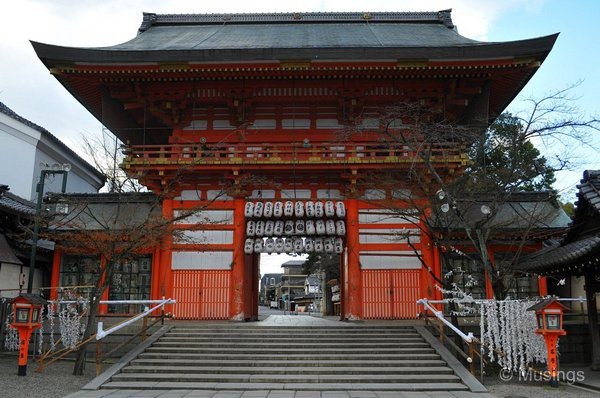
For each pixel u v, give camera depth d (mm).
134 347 20000
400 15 37594
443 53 23953
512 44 23562
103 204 29078
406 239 24062
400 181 24219
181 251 25297
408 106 24062
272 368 16859
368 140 26906
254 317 29266
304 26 36406
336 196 26094
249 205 25125
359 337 19766
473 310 21703
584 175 19703
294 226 25188
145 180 25688
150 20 36156
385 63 24312
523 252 27016
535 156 27000
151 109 26984
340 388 15219
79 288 26391
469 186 26391
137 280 26359
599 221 19234
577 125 18234
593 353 18984
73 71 24875
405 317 24484
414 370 16625
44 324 22828
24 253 27656
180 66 24484
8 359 20359
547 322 15898
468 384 15352
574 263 18703
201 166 24906
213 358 17922
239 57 24109
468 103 27297
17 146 36906
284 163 24781
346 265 26203
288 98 26922
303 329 20812
